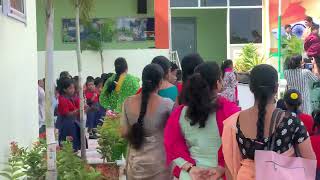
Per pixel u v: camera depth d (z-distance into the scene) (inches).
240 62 804.6
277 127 161.9
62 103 392.2
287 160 161.2
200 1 897.5
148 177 220.7
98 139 377.7
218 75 192.2
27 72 320.5
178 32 956.6
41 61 791.7
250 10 899.4
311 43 586.6
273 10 847.7
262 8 893.8
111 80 386.0
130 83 379.9
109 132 361.4
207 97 189.2
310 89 399.5
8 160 268.1
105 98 389.1
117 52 829.2
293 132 162.2
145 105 220.8
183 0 899.4
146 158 220.2
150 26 921.5
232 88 511.8
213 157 190.5
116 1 912.9
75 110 398.0
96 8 910.4
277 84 166.7
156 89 222.7
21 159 266.7
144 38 922.1
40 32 854.5
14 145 271.7
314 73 406.6
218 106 189.8
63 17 919.0
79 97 407.8
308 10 812.6
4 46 276.2
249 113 166.9
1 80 269.4
